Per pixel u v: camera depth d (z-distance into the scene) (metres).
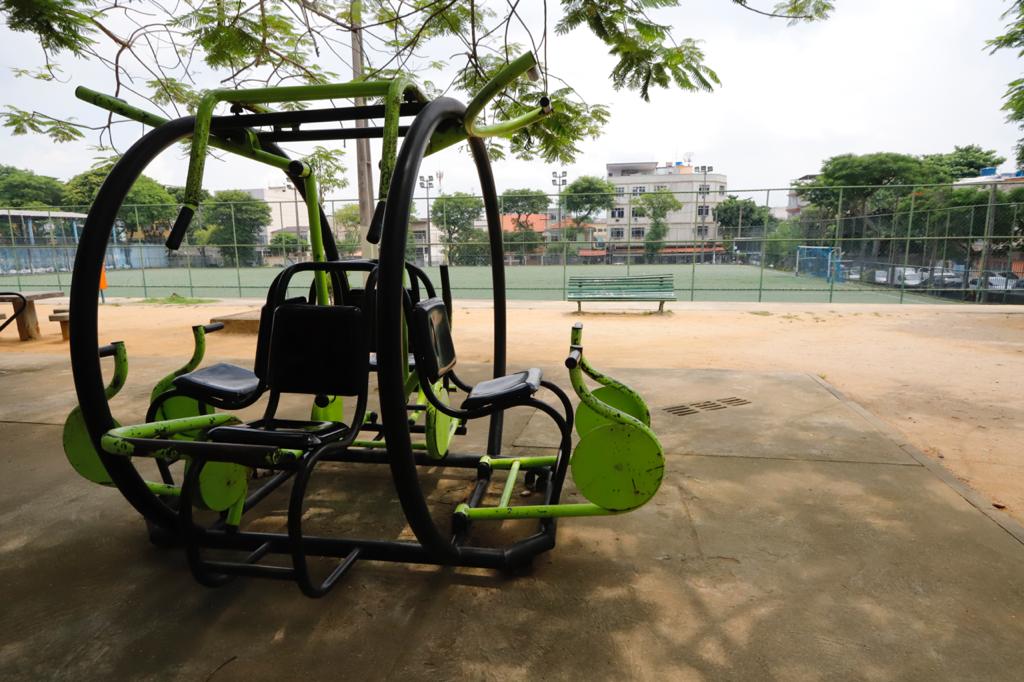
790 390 4.17
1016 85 7.82
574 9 2.87
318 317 1.97
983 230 12.93
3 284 18.20
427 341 2.02
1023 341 7.19
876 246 14.87
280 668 1.46
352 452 2.67
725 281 17.64
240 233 16.36
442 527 2.22
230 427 1.66
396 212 1.49
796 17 2.90
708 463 2.80
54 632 1.61
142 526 2.23
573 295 11.18
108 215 1.60
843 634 1.57
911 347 6.80
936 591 1.76
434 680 1.42
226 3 3.47
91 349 1.60
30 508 2.38
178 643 1.56
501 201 13.81
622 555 1.99
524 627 1.61
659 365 5.77
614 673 1.43
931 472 2.67
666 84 3.16
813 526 2.17
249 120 1.94
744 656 1.49
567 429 2.14
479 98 1.85
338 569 1.74
